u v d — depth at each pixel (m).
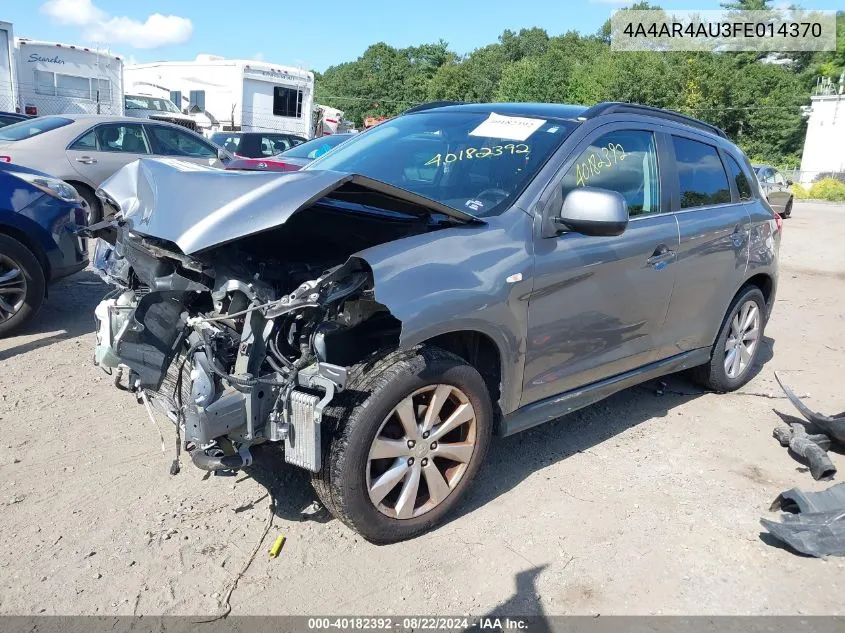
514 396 3.43
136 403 4.35
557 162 3.59
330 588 2.83
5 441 3.78
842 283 10.19
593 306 3.67
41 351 5.16
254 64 21.36
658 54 49.56
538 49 100.19
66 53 18.28
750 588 2.98
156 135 10.91
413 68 86.62
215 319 2.78
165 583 2.80
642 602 2.86
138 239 3.12
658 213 4.15
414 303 2.80
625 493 3.67
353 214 3.45
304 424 2.68
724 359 5.06
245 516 3.26
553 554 3.13
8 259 5.24
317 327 2.77
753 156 51.44
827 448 4.28
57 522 3.13
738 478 3.91
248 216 2.72
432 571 2.97
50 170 9.69
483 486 3.66
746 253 4.85
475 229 3.22
